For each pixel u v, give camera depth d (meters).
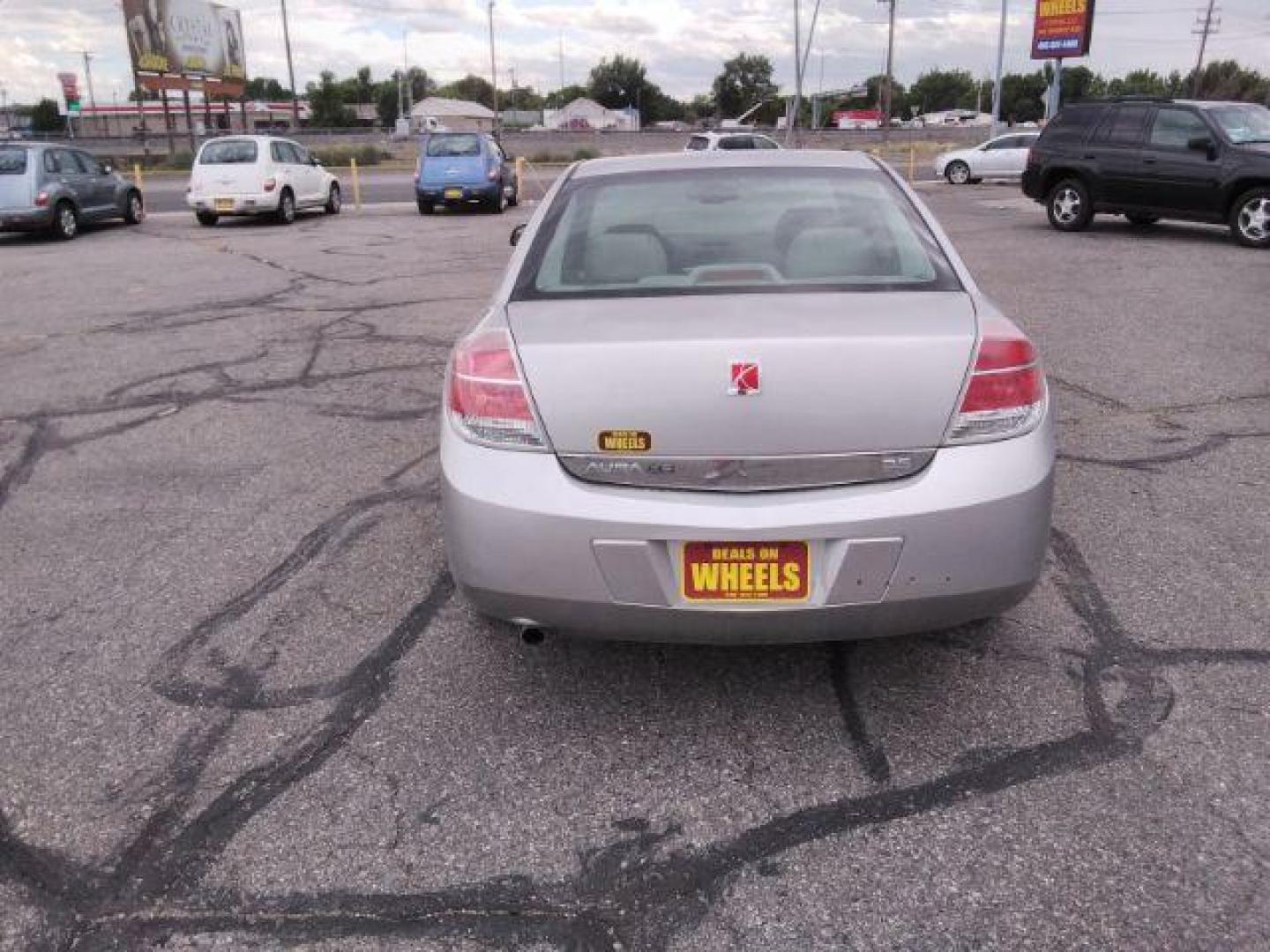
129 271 12.86
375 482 5.02
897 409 2.65
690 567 2.65
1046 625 3.51
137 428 6.01
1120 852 2.43
